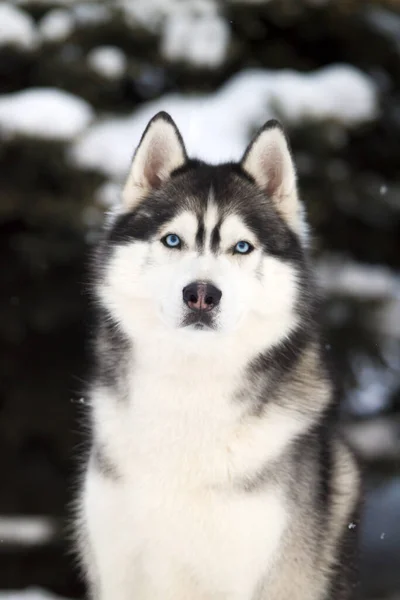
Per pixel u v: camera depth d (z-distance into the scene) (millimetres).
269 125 5906
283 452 5496
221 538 5348
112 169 11523
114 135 11734
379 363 13055
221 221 5539
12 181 11656
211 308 5262
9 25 12797
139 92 13750
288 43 13750
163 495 5367
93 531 5566
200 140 11477
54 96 11734
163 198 5734
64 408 12766
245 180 5902
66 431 12664
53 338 13055
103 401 5625
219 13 13438
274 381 5594
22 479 12727
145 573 5512
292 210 5930
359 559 6562
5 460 12820
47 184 11906
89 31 13195
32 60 13023
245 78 12461
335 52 13820
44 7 13680
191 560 5391
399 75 13797
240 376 5457
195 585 5473
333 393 6121
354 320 12383
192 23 13234
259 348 5527
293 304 5660
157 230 5559
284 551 5531
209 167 5918
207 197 5621
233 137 11641
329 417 6023
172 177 5859
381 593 11836
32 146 11281
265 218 5758
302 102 11969
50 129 11312
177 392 5418
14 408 12711
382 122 13422
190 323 5289
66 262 12484
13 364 12898
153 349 5453
